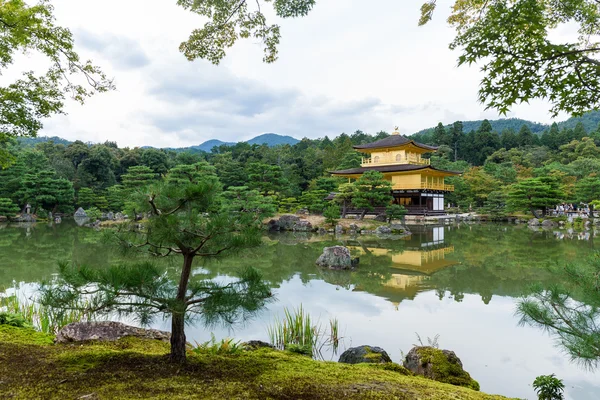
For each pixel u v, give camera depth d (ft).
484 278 45.68
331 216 104.73
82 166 175.11
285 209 140.97
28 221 127.95
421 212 143.02
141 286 11.85
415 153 165.37
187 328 26.25
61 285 11.94
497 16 12.98
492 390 18.63
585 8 13.82
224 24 21.94
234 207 14.40
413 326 27.91
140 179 135.85
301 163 205.57
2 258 56.34
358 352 19.85
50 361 13.43
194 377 12.15
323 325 27.94
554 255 62.28
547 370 20.86
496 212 145.69
